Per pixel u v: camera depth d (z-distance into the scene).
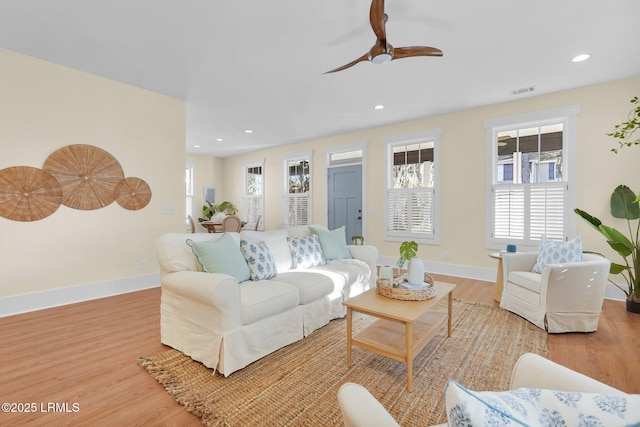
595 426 0.47
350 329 2.05
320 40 2.71
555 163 4.00
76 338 2.45
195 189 8.05
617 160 3.52
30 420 1.52
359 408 0.74
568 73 3.33
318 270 2.98
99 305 3.26
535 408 0.52
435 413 1.58
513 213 4.22
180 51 2.91
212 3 2.22
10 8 2.26
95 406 1.64
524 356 0.91
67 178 3.27
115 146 3.63
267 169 7.50
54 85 3.17
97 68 3.28
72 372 1.96
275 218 7.37
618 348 2.28
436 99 4.14
